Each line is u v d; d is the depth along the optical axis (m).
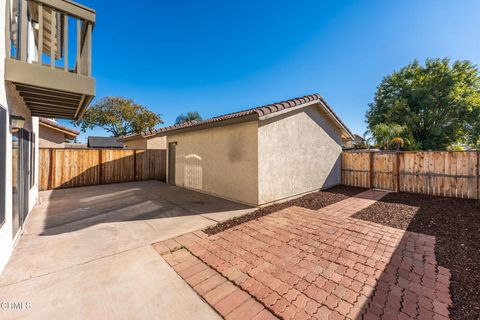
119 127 30.56
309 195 7.86
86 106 4.68
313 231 4.32
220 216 5.39
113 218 5.25
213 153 7.90
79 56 3.90
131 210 5.98
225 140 7.36
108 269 2.93
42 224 4.79
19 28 3.39
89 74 3.82
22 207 4.21
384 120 20.69
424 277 2.70
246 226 4.65
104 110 29.81
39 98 4.15
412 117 18.58
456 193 7.07
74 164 10.14
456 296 2.32
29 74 3.22
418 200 6.84
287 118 7.16
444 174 7.32
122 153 11.70
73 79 3.62
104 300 2.30
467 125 17.83
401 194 7.83
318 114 8.67
